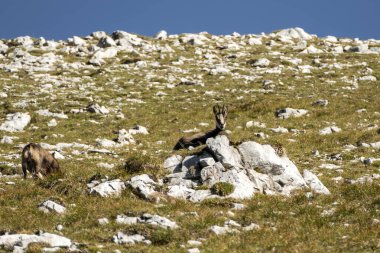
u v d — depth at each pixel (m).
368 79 198.50
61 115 150.88
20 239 49.34
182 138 108.38
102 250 48.28
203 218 58.38
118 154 107.44
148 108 164.38
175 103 170.38
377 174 87.81
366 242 51.31
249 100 167.62
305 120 140.50
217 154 77.38
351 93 174.38
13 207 64.94
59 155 99.75
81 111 157.25
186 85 198.38
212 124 142.25
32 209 62.50
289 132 129.25
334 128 127.69
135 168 81.31
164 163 84.81
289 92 179.12
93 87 196.38
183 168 79.75
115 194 69.38
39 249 46.78
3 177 83.88
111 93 185.88
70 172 84.38
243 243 50.53
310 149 110.75
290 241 51.66
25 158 79.56
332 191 74.88
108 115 153.62
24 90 188.12
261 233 53.75
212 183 72.69
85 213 60.97
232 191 69.00
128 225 56.09
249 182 73.00
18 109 158.75
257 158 77.62
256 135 124.00
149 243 51.19
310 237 52.97
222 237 52.41
